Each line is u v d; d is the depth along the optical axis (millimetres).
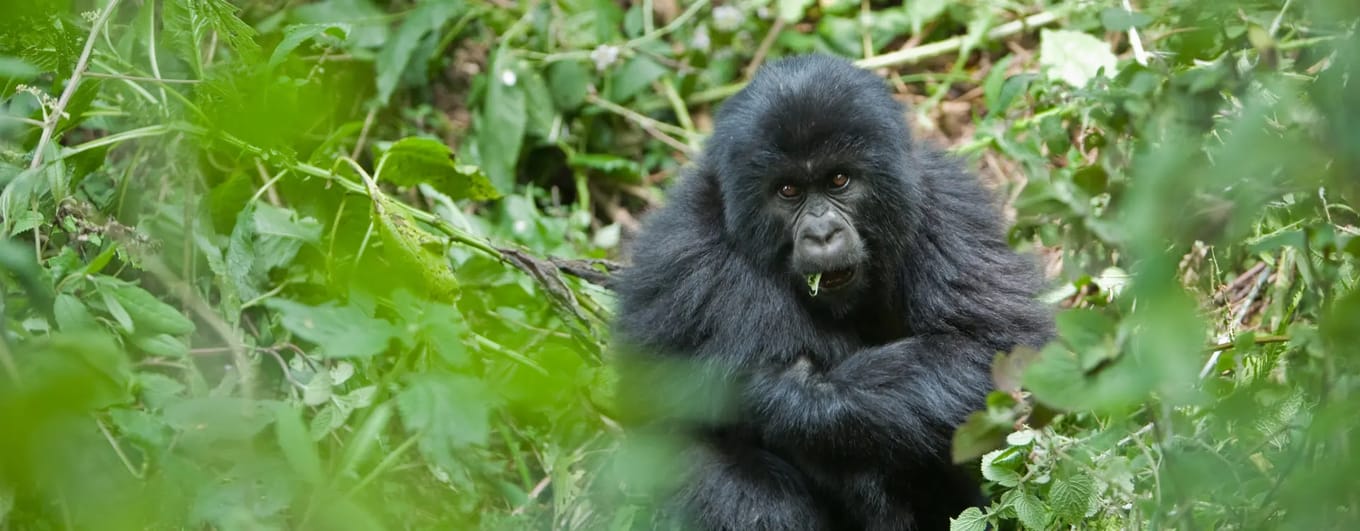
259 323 10438
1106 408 5574
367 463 8773
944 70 15367
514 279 11461
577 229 13836
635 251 10156
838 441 8875
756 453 9367
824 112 8922
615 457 8797
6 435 3916
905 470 9047
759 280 9469
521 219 13188
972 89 15000
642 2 15562
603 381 9734
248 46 8836
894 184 9133
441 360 7645
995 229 9672
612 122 15180
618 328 9953
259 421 7246
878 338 9891
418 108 14656
